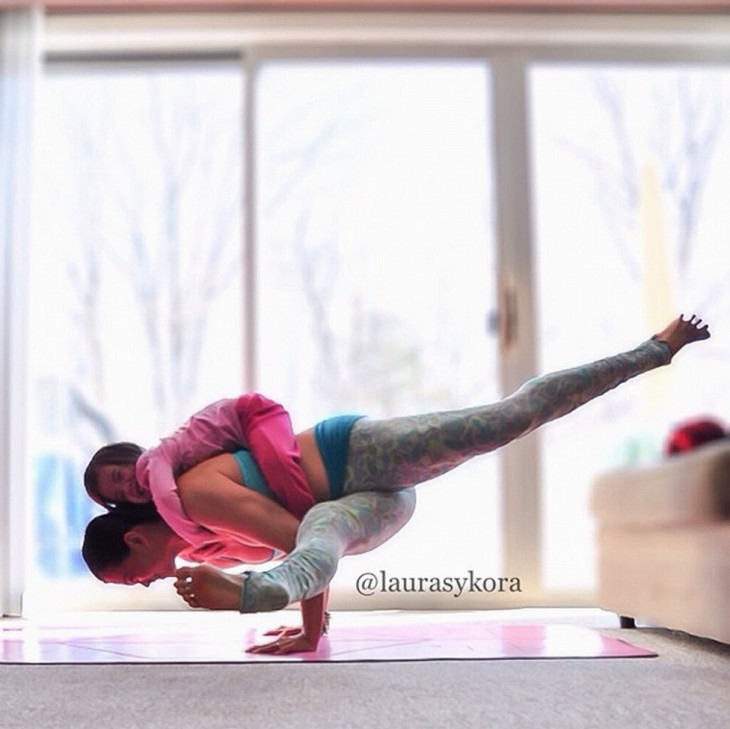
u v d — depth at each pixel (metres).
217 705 1.52
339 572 3.67
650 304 3.96
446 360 3.88
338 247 3.93
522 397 2.02
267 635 2.45
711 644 2.29
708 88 4.02
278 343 3.89
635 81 4.00
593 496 2.76
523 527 3.71
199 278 3.98
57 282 3.97
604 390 2.03
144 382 3.95
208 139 4.00
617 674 1.82
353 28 3.83
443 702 1.54
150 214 4.00
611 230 3.97
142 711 1.48
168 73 4.00
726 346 3.98
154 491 2.00
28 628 2.84
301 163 3.95
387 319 3.91
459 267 3.91
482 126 3.94
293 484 2.02
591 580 3.76
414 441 2.00
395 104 3.96
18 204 3.71
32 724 1.41
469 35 3.88
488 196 3.91
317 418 3.88
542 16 3.84
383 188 3.94
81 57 4.00
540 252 3.94
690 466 2.05
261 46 3.91
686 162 4.03
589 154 3.99
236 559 2.19
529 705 1.51
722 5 3.88
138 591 3.66
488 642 2.30
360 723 1.38
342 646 2.22
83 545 2.16
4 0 3.76
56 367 3.95
